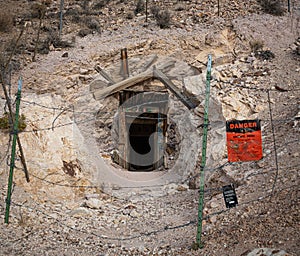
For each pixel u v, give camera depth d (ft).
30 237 21.84
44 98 35.83
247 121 19.86
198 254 19.40
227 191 20.07
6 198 23.80
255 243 18.85
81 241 22.21
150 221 25.81
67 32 49.08
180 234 22.81
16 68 41.19
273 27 47.73
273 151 27.66
